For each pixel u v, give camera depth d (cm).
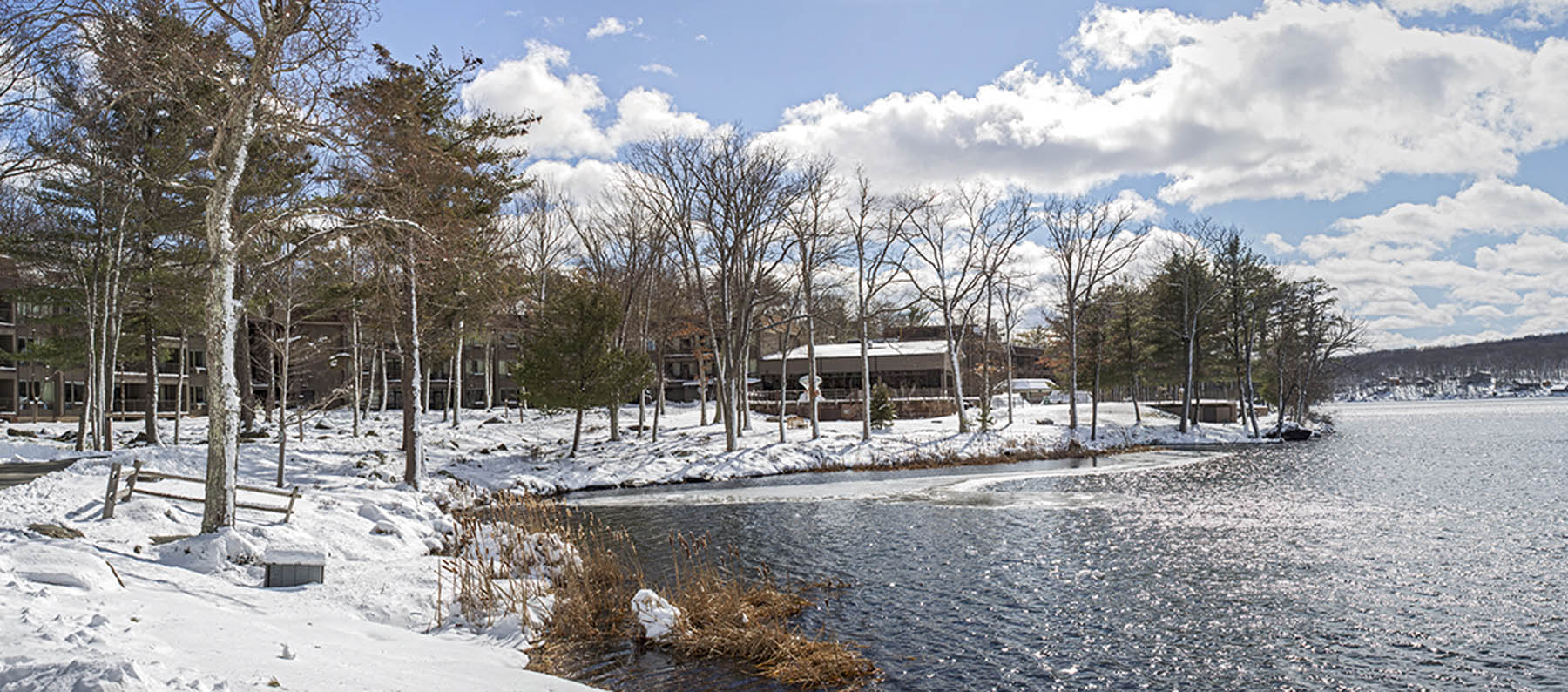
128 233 2952
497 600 1296
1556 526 2122
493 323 4422
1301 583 1566
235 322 1568
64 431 4419
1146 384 7431
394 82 2408
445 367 7494
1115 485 3192
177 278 3114
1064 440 5062
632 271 5275
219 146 1495
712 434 4822
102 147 2430
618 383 4034
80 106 2002
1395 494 2808
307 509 1900
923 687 1055
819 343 9469
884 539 2062
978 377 8212
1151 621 1331
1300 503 2630
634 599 1273
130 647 754
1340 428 8200
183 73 1488
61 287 3259
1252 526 2197
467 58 2672
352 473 3119
